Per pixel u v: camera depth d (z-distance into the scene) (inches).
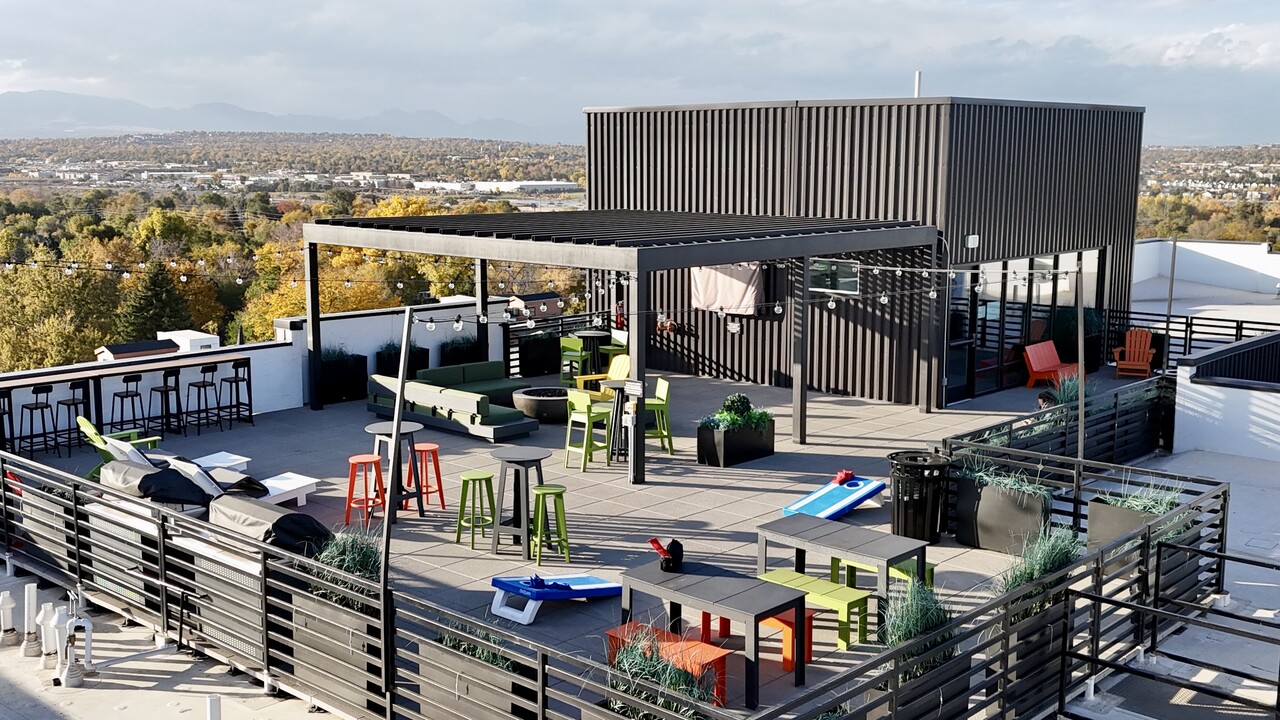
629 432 547.8
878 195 743.7
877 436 651.5
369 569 327.0
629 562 434.6
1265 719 311.0
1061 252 836.0
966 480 454.6
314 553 343.3
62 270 2009.1
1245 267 1350.9
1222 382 610.5
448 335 818.8
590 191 917.8
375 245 680.4
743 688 322.3
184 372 679.7
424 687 289.9
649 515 496.1
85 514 399.2
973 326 761.0
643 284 539.8
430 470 574.6
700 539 462.3
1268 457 601.3
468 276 1908.2
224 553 350.9
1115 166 890.1
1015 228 781.3
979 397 770.8
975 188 735.7
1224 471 578.2
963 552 447.8
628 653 275.6
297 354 737.0
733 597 313.6
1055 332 865.5
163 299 2038.6
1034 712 311.4
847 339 773.3
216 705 289.1
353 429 671.8
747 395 778.8
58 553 405.4
